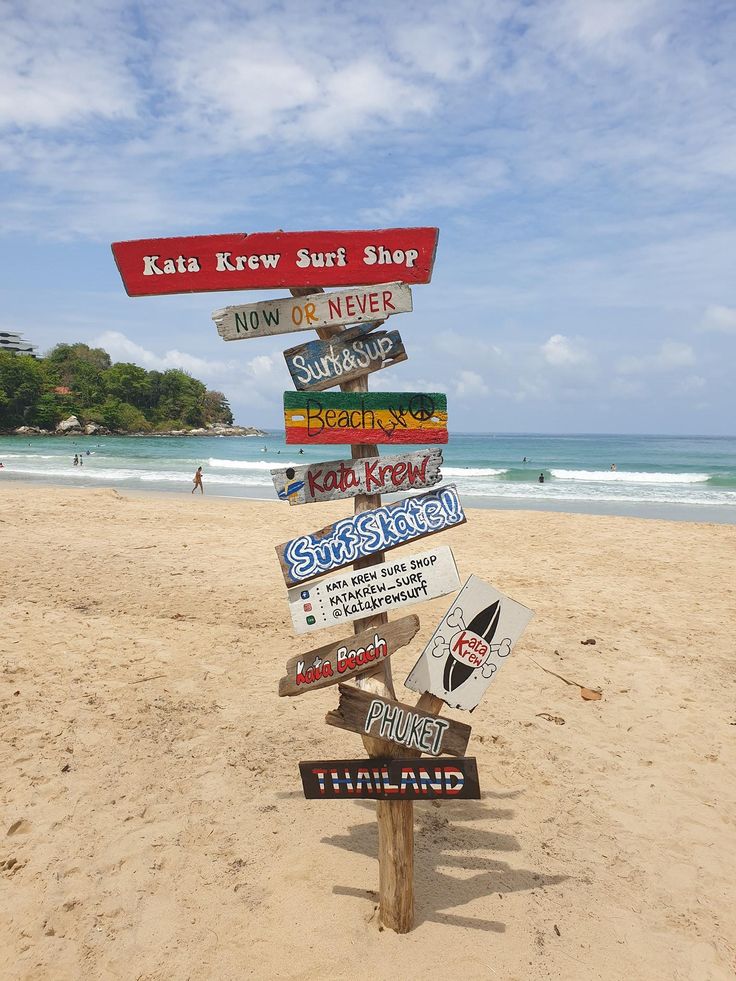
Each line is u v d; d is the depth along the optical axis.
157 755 4.76
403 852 3.13
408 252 3.16
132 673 6.17
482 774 4.68
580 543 13.45
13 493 19.44
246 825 3.99
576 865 3.75
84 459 48.03
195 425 141.62
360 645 3.14
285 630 7.49
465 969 2.99
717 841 4.01
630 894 3.54
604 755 4.98
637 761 4.91
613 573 10.79
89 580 9.34
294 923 3.24
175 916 3.29
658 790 4.54
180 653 6.71
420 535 3.19
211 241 3.15
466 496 27.48
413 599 3.21
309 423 3.16
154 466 42.16
